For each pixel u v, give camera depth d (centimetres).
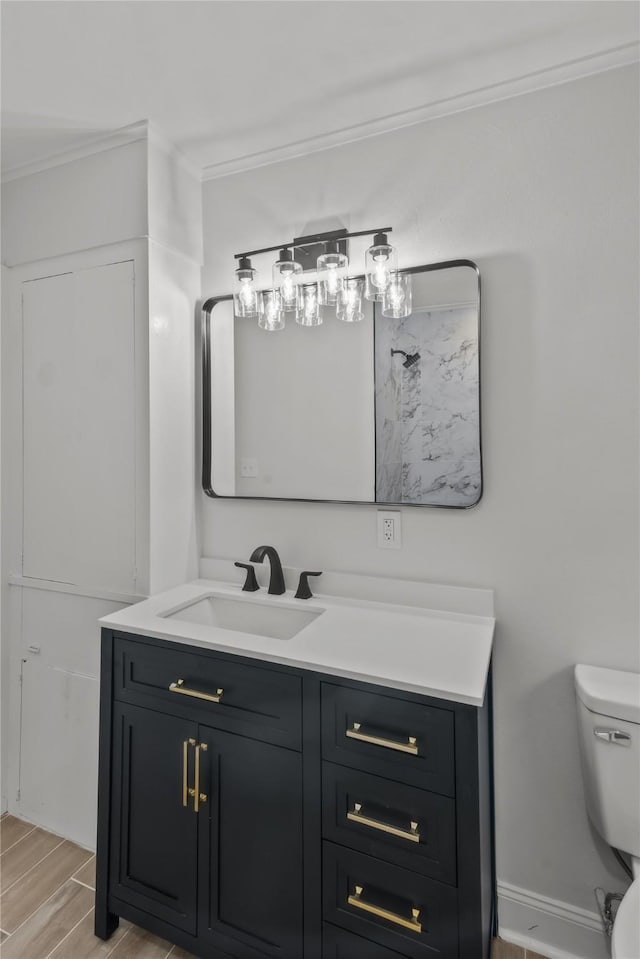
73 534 184
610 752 124
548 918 147
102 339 178
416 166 161
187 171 186
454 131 156
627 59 136
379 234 153
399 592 163
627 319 138
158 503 174
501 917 151
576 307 143
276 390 182
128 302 174
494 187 151
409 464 163
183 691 136
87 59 139
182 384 186
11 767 197
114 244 175
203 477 191
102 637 151
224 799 132
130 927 153
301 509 178
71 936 149
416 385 161
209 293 193
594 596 142
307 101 156
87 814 181
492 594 152
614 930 98
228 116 163
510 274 150
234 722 131
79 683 183
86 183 180
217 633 140
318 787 122
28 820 193
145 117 164
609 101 139
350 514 171
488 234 152
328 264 159
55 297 187
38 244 189
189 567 189
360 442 169
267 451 183
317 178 175
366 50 136
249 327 186
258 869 128
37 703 192
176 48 135
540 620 148
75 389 184
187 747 137
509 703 151
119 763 148
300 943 123
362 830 117
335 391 173
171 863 139
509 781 151
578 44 135
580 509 143
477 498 153
